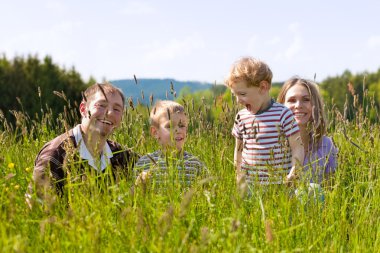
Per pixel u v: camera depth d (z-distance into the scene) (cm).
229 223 300
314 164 495
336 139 585
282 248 308
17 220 284
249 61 492
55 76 1521
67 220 278
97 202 299
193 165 434
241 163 503
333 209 368
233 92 505
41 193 306
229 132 575
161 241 257
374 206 380
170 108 452
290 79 543
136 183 336
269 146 486
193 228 300
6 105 1408
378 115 620
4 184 348
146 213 298
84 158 399
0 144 482
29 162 455
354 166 469
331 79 2673
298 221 338
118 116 412
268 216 341
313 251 317
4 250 240
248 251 283
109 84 418
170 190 331
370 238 342
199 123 608
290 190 376
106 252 264
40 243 276
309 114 518
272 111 494
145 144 520
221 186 372
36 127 598
